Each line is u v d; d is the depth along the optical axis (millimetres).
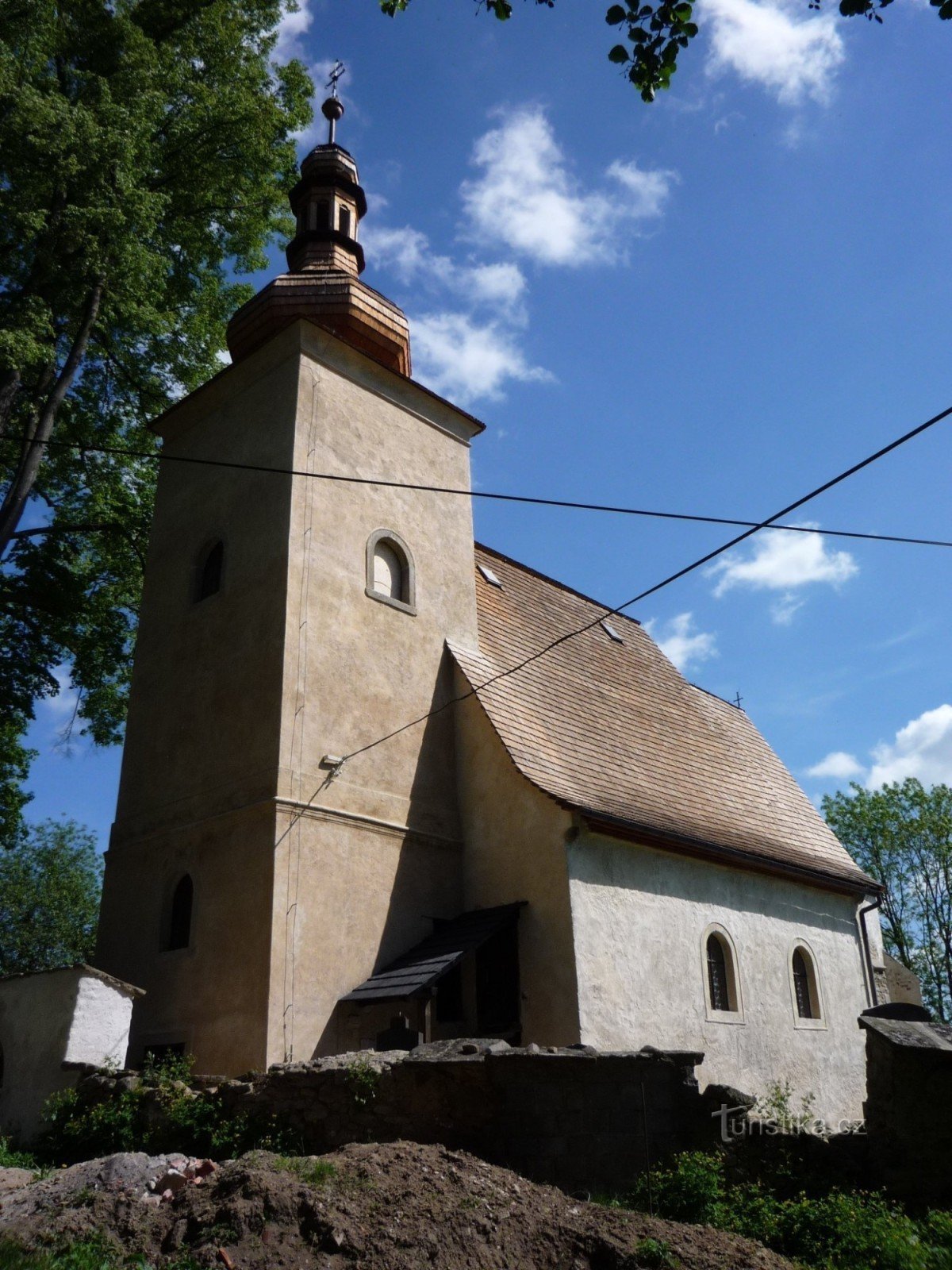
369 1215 6973
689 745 22031
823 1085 18266
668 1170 9070
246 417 17594
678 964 15914
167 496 18828
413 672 16766
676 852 16766
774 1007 17812
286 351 17281
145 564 18734
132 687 17547
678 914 16422
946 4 6188
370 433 17781
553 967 14219
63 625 20547
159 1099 10500
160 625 17547
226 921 13766
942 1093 8812
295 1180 7305
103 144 15492
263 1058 12469
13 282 17281
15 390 16469
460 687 17172
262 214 21484
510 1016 14352
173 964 14297
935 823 37344
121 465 20906
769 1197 8531
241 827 14156
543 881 14820
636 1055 9711
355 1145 8242
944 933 36719
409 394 18922
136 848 15828
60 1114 11180
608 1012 14195
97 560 22250
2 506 15984
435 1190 7422
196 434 18734
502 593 21141
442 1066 9328
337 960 13766
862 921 21734
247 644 15438
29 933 45000
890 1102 9070
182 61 19922
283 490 15992
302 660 14922
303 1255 6480
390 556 17438
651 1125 9500
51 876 46688
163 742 16344
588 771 17469
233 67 20406
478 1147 8961
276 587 15273
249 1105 10023
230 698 15328
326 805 14398
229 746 14984
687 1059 9938
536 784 15352
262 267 21938
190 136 19953
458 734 17000
